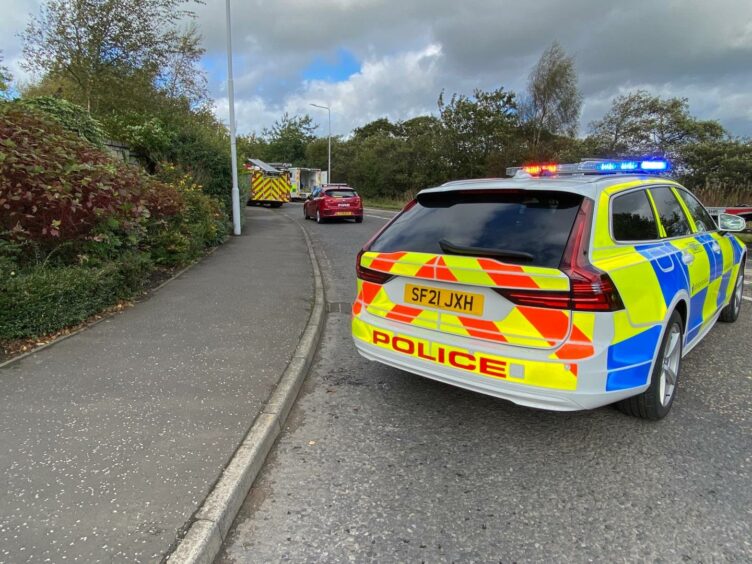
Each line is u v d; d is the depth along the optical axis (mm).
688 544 2363
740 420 3545
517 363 2838
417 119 59125
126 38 13078
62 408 3398
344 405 3859
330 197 20250
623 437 3336
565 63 35125
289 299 6574
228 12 13398
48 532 2227
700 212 4879
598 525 2504
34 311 4559
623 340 2836
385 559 2281
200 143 13828
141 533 2242
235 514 2566
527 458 3115
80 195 4949
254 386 3850
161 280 7543
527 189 3215
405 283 3400
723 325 5809
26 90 15711
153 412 3381
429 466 3035
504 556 2301
